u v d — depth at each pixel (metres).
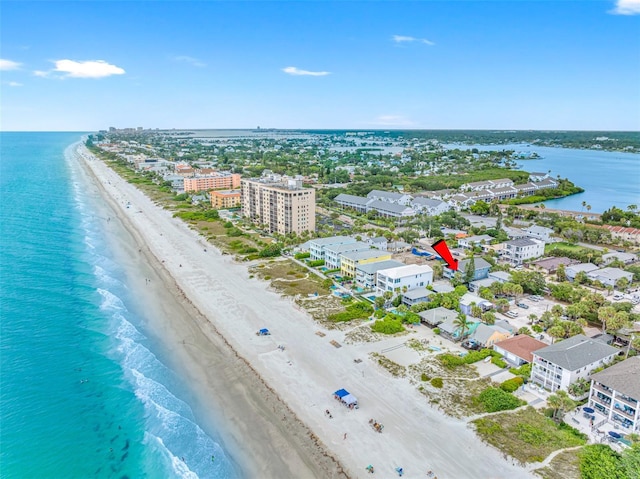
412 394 94.75
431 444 80.06
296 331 124.06
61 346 113.94
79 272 169.50
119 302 143.12
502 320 125.31
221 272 173.62
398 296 139.12
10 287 150.38
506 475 72.50
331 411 89.69
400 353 111.50
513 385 95.94
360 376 101.69
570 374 91.38
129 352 112.56
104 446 80.56
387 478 72.75
